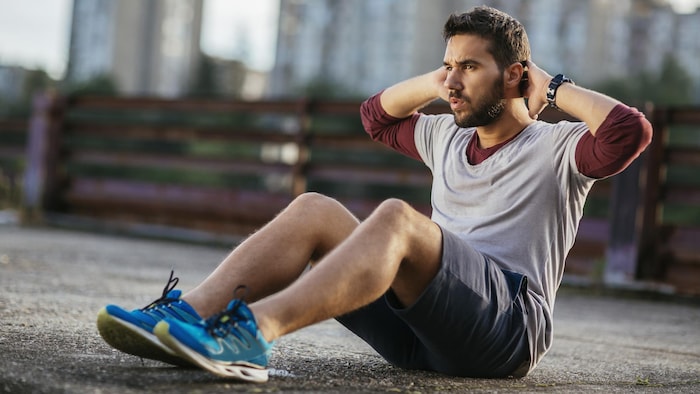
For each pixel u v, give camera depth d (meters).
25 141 35.22
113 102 9.20
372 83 61.56
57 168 9.48
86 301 3.61
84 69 67.62
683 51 58.81
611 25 57.59
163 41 70.19
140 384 1.92
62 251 6.22
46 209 9.41
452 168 2.44
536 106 2.31
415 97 2.60
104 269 5.21
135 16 68.19
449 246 2.08
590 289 6.12
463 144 2.46
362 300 1.97
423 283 2.08
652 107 6.05
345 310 1.98
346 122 40.19
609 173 2.20
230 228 8.55
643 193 6.10
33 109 9.50
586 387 2.43
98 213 9.35
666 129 6.07
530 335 2.27
